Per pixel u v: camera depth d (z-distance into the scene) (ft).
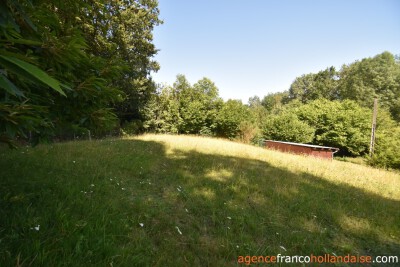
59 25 6.16
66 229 7.43
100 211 9.24
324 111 68.08
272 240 9.59
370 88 100.63
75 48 5.47
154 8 51.67
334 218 12.13
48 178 12.25
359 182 21.30
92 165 16.30
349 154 66.85
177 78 80.84
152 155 23.35
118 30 37.88
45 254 5.93
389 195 18.30
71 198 9.96
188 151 27.89
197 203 12.33
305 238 9.81
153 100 67.82
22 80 4.35
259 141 63.67
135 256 7.00
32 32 5.05
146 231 9.02
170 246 8.21
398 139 45.91
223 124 72.64
